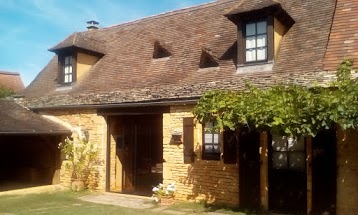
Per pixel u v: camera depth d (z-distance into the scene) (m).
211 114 8.50
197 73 11.54
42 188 12.90
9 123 11.98
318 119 6.98
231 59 11.20
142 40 15.21
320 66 9.10
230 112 7.98
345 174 8.10
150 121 12.73
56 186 13.28
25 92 16.84
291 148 8.98
